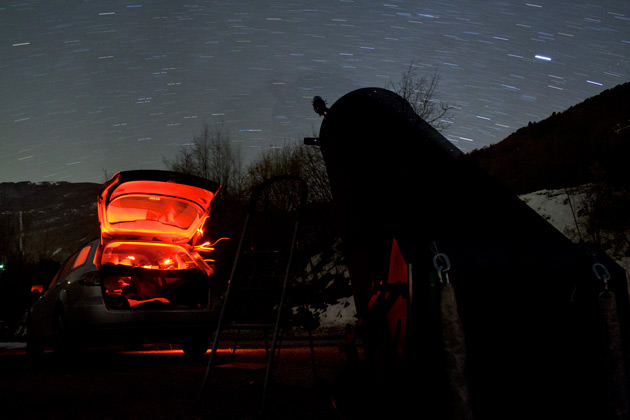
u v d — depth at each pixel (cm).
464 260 186
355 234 288
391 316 210
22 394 358
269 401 316
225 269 1756
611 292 186
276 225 1997
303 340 1018
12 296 2450
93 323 557
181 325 588
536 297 185
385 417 191
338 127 294
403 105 269
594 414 181
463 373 173
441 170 230
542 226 209
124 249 690
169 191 610
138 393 359
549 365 183
